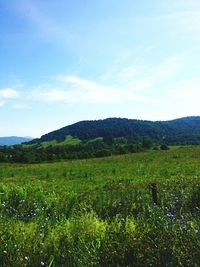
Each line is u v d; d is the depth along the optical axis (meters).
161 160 58.41
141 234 7.47
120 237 7.55
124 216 12.55
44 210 13.07
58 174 46.41
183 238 7.14
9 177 47.19
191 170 33.56
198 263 6.36
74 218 10.91
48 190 21.92
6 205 13.69
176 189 17.47
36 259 7.09
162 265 6.55
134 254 6.87
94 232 8.35
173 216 10.32
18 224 9.31
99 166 56.19
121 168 47.19
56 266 6.95
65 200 15.28
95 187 24.14
